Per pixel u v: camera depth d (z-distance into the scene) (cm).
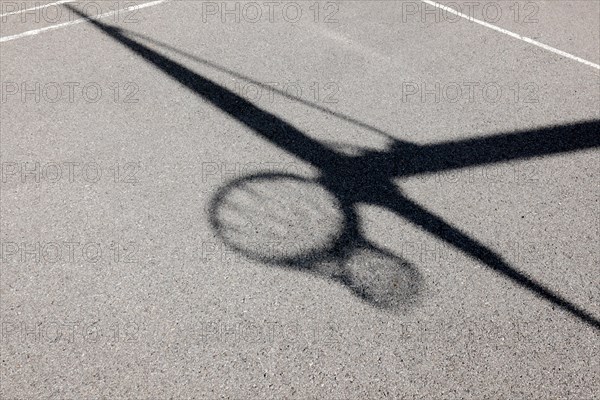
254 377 306
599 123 491
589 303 345
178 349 319
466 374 307
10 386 303
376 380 305
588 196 418
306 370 309
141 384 304
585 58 584
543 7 687
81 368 311
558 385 303
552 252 376
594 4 694
